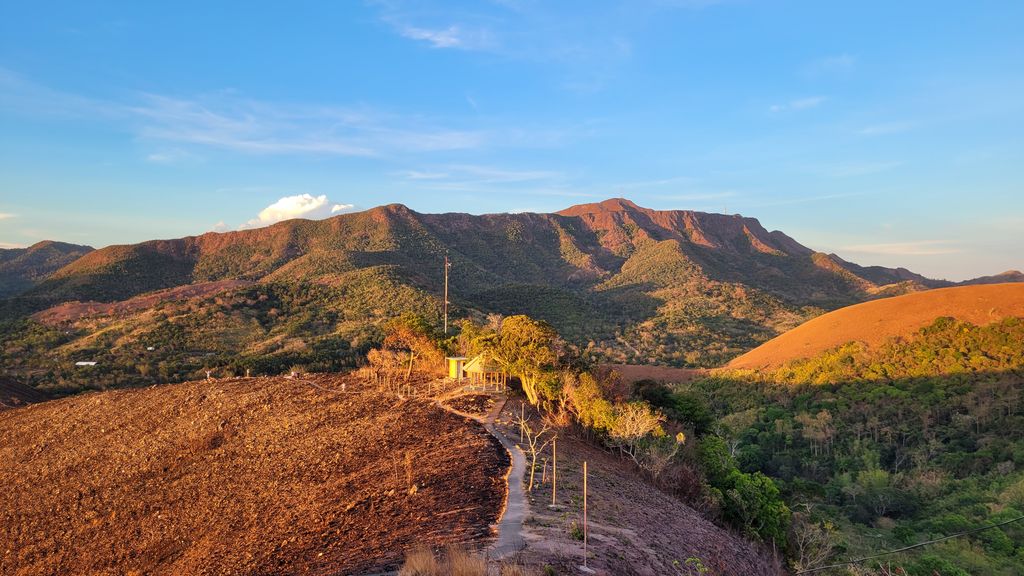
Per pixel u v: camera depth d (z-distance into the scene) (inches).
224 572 775.7
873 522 2332.7
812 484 1931.6
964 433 2955.2
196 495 1246.9
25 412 2100.1
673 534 879.7
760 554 1170.0
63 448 1673.2
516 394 1892.2
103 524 1211.9
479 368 1977.1
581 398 1563.7
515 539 633.6
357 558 642.2
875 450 2967.5
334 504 952.9
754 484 1413.6
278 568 712.4
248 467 1334.9
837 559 1513.3
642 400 1705.2
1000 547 1834.4
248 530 978.7
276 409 1724.9
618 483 1106.7
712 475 1502.2
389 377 2098.9
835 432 3198.8
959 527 2010.3
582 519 759.7
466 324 2460.6
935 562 1569.9
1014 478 2356.1
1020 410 3004.4
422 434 1334.9
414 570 501.4
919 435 3031.5
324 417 1601.9
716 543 981.2
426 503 828.0
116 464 1496.1
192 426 1663.4
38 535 1214.3
